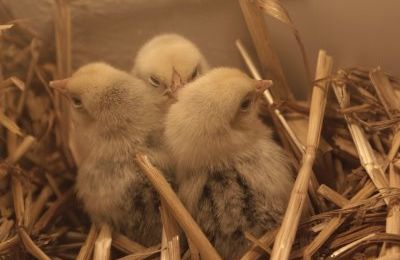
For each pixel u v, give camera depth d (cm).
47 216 30
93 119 28
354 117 30
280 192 26
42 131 34
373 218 26
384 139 30
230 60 35
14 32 35
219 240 26
